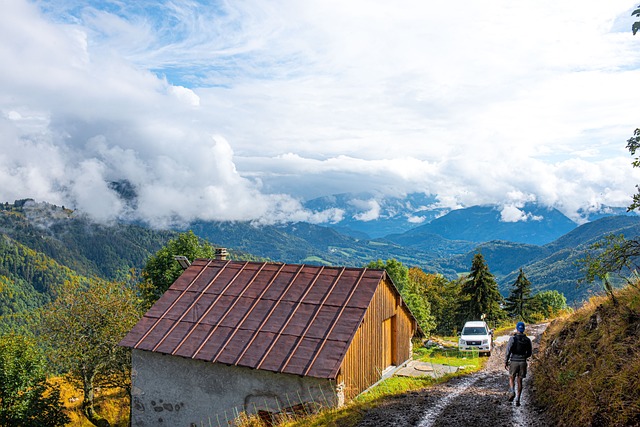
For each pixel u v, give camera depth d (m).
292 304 19.42
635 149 10.72
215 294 21.08
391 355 22.34
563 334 15.71
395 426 11.82
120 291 33.97
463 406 13.23
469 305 65.50
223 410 18.08
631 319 11.60
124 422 31.67
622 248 11.17
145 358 19.77
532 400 12.73
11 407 25.42
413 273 96.31
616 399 9.03
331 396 16.17
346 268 20.64
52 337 31.14
